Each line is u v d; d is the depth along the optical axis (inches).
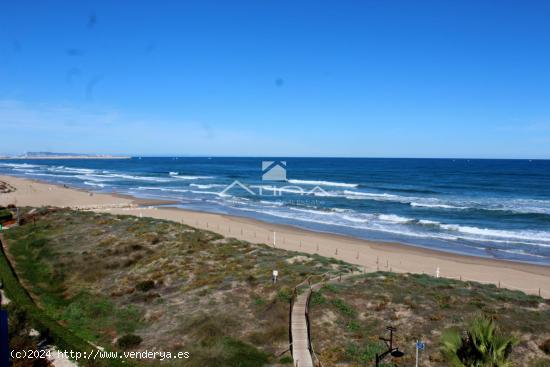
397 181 4552.2
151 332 820.6
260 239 1818.4
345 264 1286.9
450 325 773.3
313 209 2682.1
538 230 2018.9
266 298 937.5
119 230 1642.5
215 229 2027.6
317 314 834.8
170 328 826.8
